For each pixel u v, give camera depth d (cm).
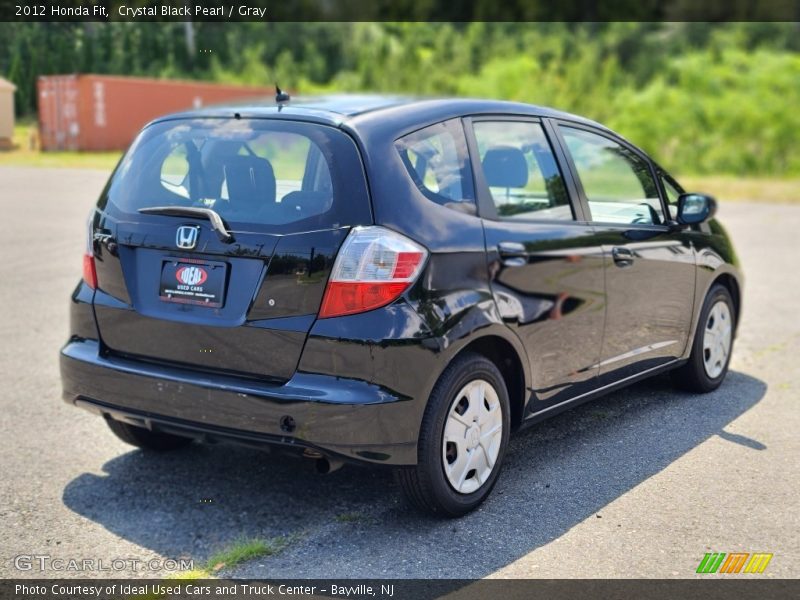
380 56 5469
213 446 464
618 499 400
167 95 2844
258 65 4300
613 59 5225
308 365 341
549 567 337
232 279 354
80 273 907
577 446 467
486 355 395
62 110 2602
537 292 401
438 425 356
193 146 385
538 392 412
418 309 345
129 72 1738
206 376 357
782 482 421
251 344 350
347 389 337
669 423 504
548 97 4816
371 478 424
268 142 370
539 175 428
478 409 378
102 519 376
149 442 443
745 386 581
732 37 5794
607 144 489
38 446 458
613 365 464
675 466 440
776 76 4200
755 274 1021
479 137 404
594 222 450
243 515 382
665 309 504
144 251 375
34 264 950
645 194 509
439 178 376
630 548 353
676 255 509
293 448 340
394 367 338
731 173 3631
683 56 5631
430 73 5366
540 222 414
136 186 389
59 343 657
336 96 430
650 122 3988
